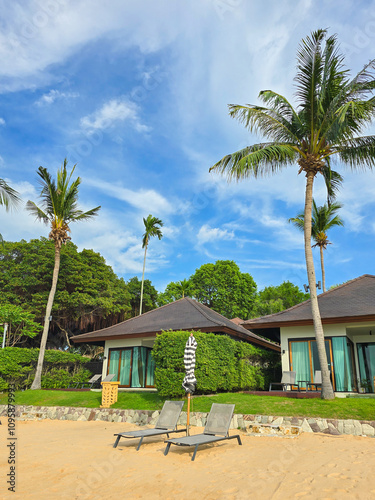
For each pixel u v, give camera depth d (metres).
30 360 21.02
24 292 32.97
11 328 27.47
